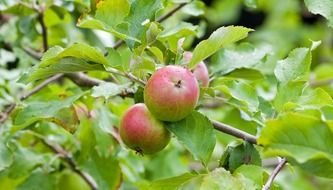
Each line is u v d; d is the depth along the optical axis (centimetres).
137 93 103
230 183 91
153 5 106
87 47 96
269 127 85
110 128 128
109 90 104
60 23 158
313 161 85
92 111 127
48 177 137
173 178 97
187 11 141
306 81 108
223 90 110
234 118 121
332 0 100
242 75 124
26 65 147
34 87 140
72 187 140
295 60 109
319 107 99
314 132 84
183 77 96
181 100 96
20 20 144
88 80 130
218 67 123
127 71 103
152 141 99
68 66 100
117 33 100
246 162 102
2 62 156
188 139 99
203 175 97
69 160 140
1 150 121
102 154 131
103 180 134
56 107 111
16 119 112
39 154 139
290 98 106
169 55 106
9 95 139
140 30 105
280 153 85
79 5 142
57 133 144
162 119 98
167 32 107
